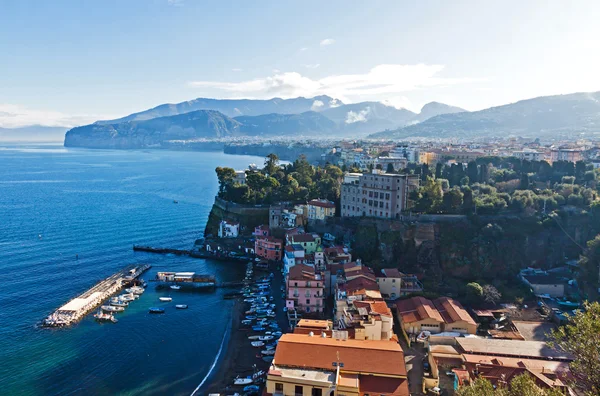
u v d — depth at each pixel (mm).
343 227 183125
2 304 135375
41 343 113312
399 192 170750
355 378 71562
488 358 91938
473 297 130125
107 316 127688
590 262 132875
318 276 131375
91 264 176125
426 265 155875
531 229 160375
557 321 117312
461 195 169875
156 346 113438
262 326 121812
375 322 92562
